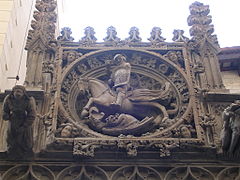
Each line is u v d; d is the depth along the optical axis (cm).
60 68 974
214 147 845
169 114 932
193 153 845
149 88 1010
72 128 866
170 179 824
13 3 1153
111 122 896
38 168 826
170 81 983
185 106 931
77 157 833
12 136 811
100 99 933
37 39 1022
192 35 1066
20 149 827
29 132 811
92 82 970
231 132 825
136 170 825
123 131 885
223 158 845
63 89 952
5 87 1099
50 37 1035
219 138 859
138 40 1052
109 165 830
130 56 1037
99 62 1023
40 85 939
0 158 833
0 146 846
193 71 988
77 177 816
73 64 988
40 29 1040
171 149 841
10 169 820
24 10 1302
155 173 825
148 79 1021
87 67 1012
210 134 868
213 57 1016
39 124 873
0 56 1041
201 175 829
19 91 775
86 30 1059
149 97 952
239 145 823
